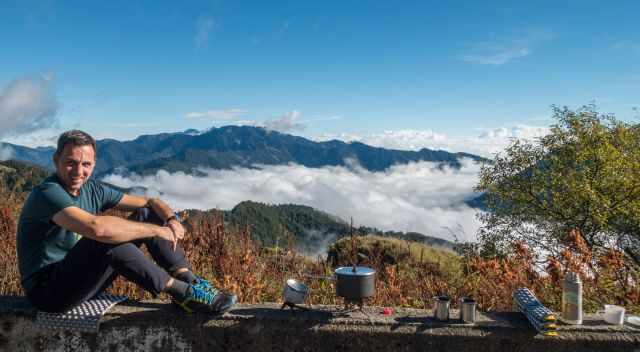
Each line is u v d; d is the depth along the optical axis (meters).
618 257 4.27
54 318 2.39
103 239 2.21
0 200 5.46
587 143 11.39
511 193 12.18
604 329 2.45
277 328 2.44
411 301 4.19
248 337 2.44
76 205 2.48
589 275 4.15
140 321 2.43
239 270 4.14
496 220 12.18
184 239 4.47
